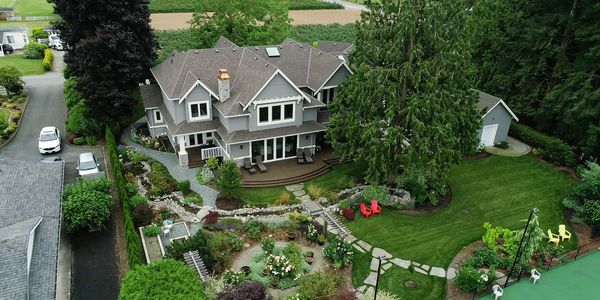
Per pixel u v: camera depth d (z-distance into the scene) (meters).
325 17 105.38
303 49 41.16
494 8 45.69
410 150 27.50
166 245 26.41
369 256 26.20
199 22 51.56
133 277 19.06
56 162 29.27
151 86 42.06
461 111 28.81
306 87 38.12
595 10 35.72
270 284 23.52
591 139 35.78
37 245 20.95
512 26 43.00
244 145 34.81
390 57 27.33
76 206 26.88
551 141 39.12
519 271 24.62
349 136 29.97
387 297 21.73
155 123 40.19
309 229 27.41
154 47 47.31
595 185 30.67
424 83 27.69
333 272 24.72
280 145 36.59
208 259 24.16
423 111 27.22
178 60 39.06
